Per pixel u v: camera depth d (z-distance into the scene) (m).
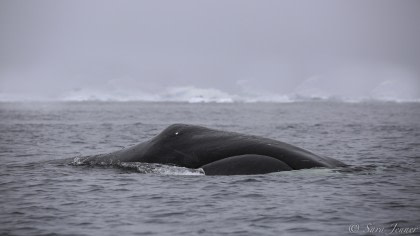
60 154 107.25
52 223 53.62
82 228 52.06
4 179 73.88
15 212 57.50
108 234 50.34
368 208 58.38
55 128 181.12
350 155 105.50
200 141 75.50
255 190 65.31
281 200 61.53
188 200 61.84
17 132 161.25
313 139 142.00
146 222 53.97
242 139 75.06
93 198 63.34
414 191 66.06
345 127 191.38
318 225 52.62
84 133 160.25
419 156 103.56
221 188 66.31
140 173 75.19
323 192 64.88
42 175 76.25
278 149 73.69
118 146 124.00
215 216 55.84
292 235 49.94
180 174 72.94
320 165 73.38
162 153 76.00
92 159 84.06
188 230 51.41
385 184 69.75
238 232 50.81
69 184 70.31
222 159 73.00
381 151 112.50
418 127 189.50
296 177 70.69
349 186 68.00
